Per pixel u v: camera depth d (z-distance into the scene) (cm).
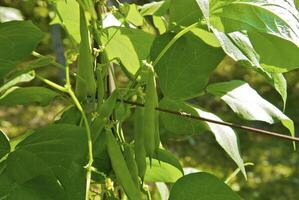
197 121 158
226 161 538
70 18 170
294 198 492
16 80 145
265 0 148
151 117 150
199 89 157
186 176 152
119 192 158
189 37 157
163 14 163
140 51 166
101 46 155
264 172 525
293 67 150
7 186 140
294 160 545
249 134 585
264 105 158
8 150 144
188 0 156
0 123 562
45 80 147
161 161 159
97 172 148
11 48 146
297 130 600
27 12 525
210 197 152
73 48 157
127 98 156
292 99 650
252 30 147
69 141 144
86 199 141
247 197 490
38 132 145
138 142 153
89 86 153
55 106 610
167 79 156
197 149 552
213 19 149
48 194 140
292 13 148
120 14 170
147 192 154
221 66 708
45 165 141
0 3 506
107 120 152
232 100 157
